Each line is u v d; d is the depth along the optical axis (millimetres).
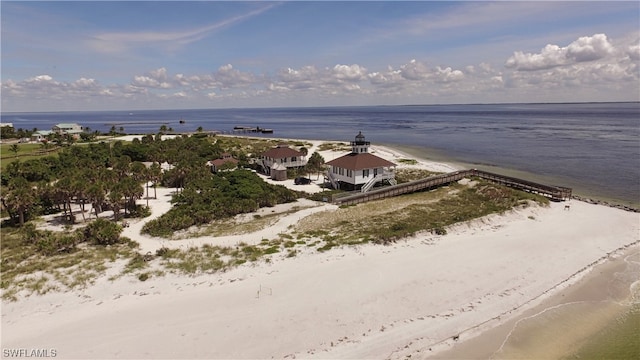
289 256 30297
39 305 23703
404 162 79062
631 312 23391
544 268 29203
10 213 41031
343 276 27125
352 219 40062
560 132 141125
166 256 30422
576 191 55281
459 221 38219
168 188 57656
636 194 53531
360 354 19375
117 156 74625
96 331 21156
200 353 19422
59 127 137750
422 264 29219
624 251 32656
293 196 48969
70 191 40719
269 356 19219
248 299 24250
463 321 22266
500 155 90312
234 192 46844
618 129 148250
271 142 113438
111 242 34125
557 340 20703
